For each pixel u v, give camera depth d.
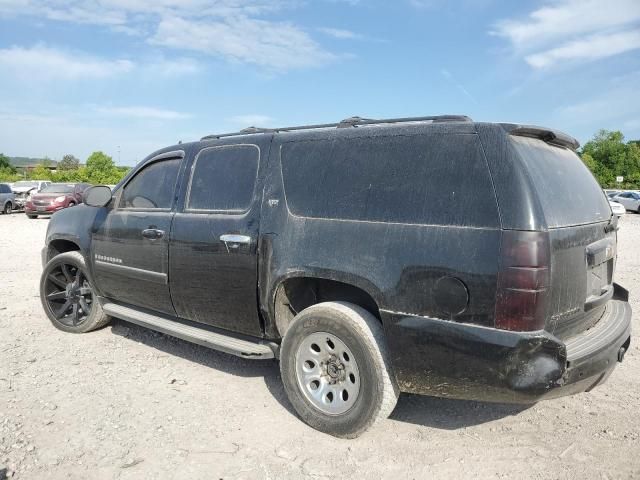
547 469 3.07
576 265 3.06
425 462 3.14
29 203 23.16
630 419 3.69
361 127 3.52
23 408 3.73
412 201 3.11
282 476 2.98
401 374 3.12
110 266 4.98
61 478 2.90
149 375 4.43
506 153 2.87
